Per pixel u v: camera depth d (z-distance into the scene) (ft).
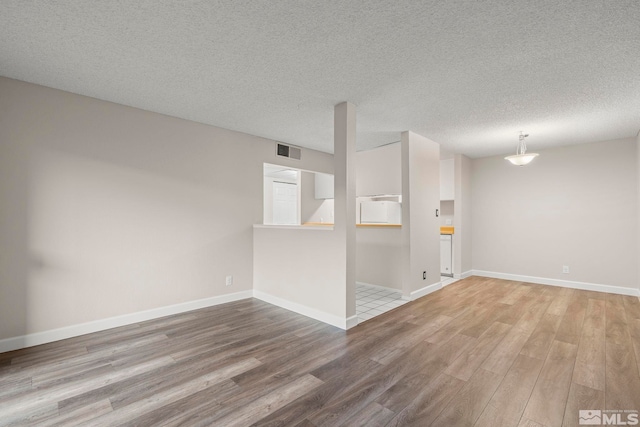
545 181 17.03
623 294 14.65
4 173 8.53
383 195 18.66
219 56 7.59
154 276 11.30
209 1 5.60
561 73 8.25
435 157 15.71
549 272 16.84
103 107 10.25
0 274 8.42
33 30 6.48
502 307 12.60
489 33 6.54
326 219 23.81
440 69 8.15
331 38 6.81
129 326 10.43
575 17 5.95
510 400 6.15
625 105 10.44
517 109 10.93
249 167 14.28
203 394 6.38
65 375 7.16
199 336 9.53
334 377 7.06
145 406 5.98
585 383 6.77
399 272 15.21
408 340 9.18
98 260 10.08
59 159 9.41
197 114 11.67
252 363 7.75
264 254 13.65
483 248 19.34
